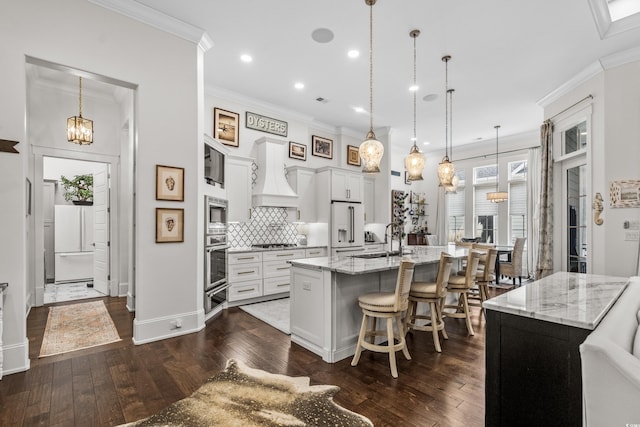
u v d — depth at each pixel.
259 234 5.57
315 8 3.14
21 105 2.56
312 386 2.31
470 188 8.28
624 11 3.37
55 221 6.37
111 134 5.27
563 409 1.36
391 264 2.98
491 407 1.55
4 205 2.47
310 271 3.00
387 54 3.96
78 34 2.84
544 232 5.06
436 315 3.35
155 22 3.24
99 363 2.68
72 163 6.93
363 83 4.80
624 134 3.81
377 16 3.23
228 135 5.12
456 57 4.03
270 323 3.78
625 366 0.96
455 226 8.59
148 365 2.65
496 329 1.55
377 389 2.28
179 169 3.41
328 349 2.76
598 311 1.44
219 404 2.06
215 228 4.13
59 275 6.26
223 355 2.86
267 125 5.66
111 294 5.19
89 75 2.97
